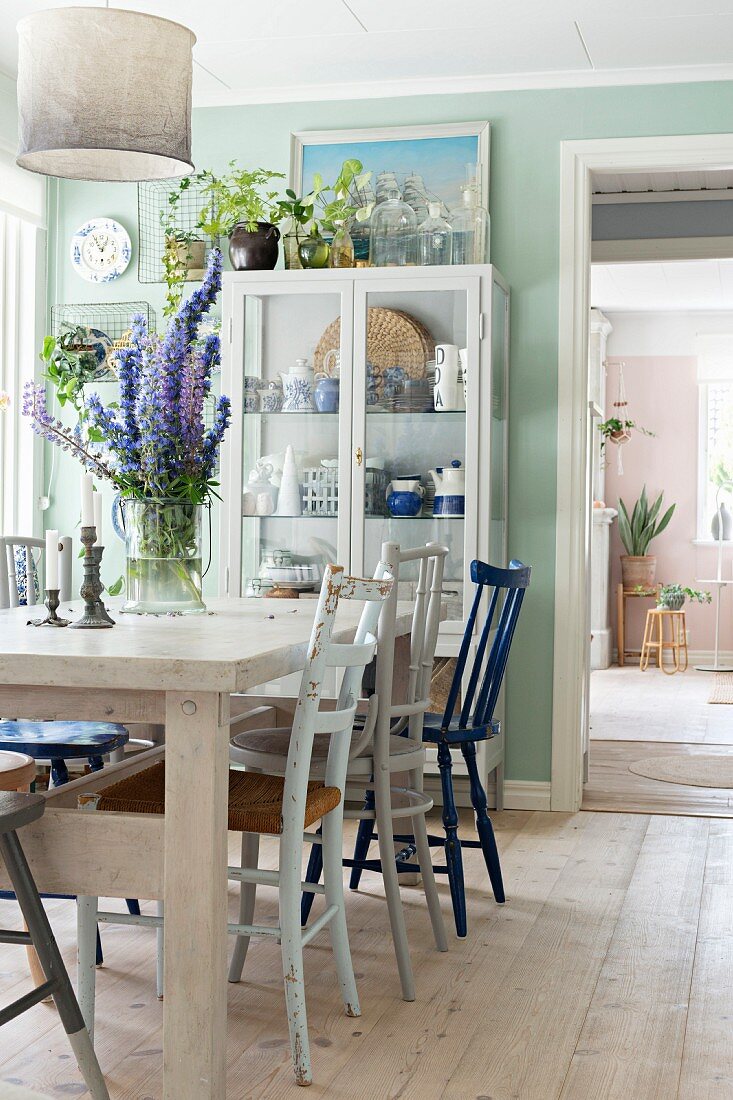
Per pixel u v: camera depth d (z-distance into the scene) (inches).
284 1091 79.8
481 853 143.1
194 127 178.9
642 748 217.9
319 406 162.4
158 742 126.4
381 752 98.3
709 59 161.0
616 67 164.4
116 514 183.0
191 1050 69.6
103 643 77.0
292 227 167.3
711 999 97.3
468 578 157.4
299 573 163.2
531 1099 78.9
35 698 73.1
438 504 158.4
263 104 176.7
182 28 97.1
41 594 182.9
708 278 302.4
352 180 167.9
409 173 171.3
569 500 167.5
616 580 364.2
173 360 97.6
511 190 169.2
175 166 104.9
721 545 358.3
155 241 181.3
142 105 94.9
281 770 99.0
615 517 361.1
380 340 159.8
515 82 168.7
